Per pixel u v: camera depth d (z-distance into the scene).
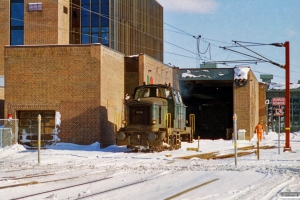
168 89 32.66
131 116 30.33
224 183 15.45
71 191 14.04
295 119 77.00
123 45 60.25
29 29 54.06
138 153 29.05
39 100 35.97
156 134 29.44
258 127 46.34
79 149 33.22
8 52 36.38
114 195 13.10
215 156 28.27
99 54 35.28
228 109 53.19
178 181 16.16
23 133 36.41
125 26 61.03
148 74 42.47
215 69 50.25
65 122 35.69
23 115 36.59
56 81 35.84
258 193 12.82
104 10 57.38
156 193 13.42
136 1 65.19
